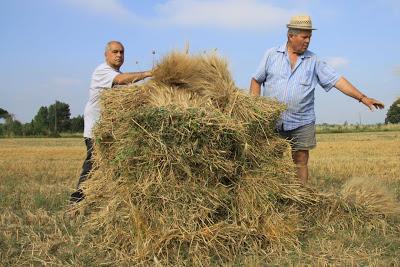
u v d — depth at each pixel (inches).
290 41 244.7
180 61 211.8
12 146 1279.5
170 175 187.2
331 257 182.1
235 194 198.8
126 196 192.9
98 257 187.8
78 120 2925.7
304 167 255.9
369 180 257.4
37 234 214.8
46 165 593.0
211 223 188.2
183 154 185.2
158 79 211.0
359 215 226.8
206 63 215.6
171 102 195.5
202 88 207.0
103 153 214.4
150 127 186.2
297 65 245.3
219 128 187.2
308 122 250.1
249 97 211.6
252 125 204.2
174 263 178.7
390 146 936.3
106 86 252.4
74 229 220.8
